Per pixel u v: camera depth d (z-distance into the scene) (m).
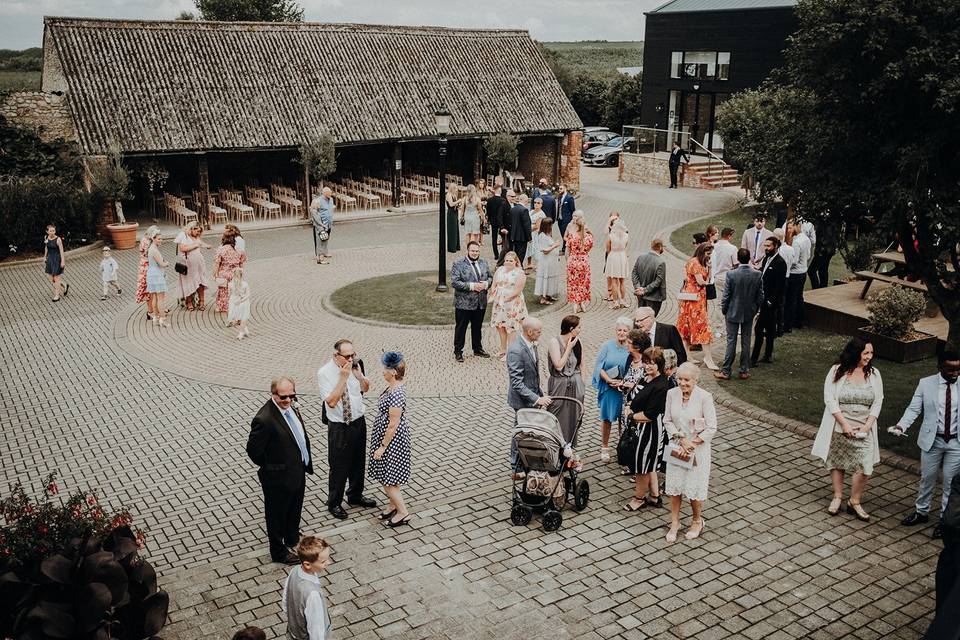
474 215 22.53
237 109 28.64
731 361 13.52
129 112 26.88
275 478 8.23
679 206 31.83
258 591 8.03
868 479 10.29
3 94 25.41
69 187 25.02
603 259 23.08
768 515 9.43
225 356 15.38
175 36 30.05
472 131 32.22
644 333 9.85
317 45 32.66
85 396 13.51
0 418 12.64
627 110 52.69
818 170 10.00
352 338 16.39
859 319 15.66
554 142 35.31
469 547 8.80
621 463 9.34
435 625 7.42
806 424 11.77
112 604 6.56
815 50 9.62
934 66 8.64
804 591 7.91
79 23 28.73
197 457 11.23
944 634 5.92
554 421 9.19
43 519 7.07
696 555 8.59
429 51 34.97
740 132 31.36
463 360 15.05
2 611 6.44
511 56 36.62
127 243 25.38
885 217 9.27
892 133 9.48
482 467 10.84
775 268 13.70
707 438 8.59
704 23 38.66
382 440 9.08
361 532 9.16
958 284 10.40
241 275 16.39
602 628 7.36
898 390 12.97
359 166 34.06
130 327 17.27
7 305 19.22
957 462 8.67
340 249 24.83
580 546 8.81
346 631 7.33
